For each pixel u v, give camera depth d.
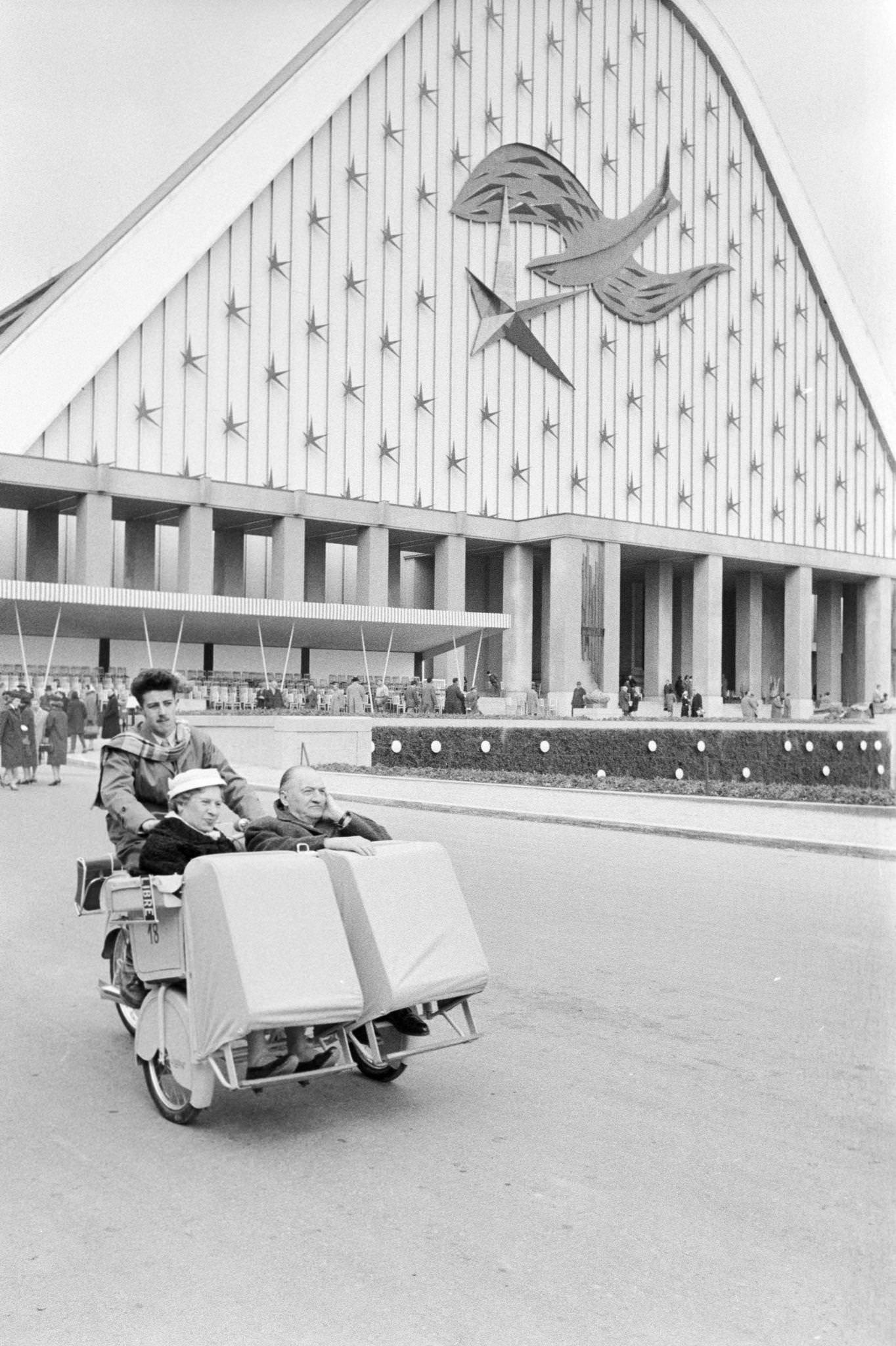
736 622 71.31
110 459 46.91
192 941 4.61
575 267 59.41
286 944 4.55
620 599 73.88
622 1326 3.18
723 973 7.29
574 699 45.62
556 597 52.28
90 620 43.06
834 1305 3.26
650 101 63.06
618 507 60.69
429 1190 4.09
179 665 48.94
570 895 10.03
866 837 13.15
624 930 8.60
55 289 49.25
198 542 46.91
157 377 48.19
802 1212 3.88
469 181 56.47
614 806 17.06
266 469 50.56
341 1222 3.83
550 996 6.77
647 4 63.03
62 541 50.75
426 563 63.16
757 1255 3.58
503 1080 5.32
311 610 45.84
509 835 14.20
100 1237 3.73
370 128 53.88
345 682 50.59
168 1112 4.84
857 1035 5.93
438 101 55.91
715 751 23.61
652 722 29.36
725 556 58.59
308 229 52.03
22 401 44.62
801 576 62.31
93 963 7.49
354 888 4.89
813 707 62.81
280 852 4.81
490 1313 3.25
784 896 9.95
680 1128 4.68
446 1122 4.79
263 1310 3.28
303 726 25.25
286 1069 4.75
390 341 54.06
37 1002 6.60
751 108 66.38
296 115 51.47
